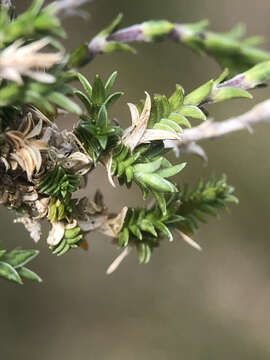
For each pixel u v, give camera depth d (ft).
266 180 3.24
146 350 3.30
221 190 1.01
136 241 0.99
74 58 1.02
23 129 0.91
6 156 0.91
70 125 1.80
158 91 3.09
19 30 0.86
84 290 3.28
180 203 0.99
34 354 3.13
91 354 3.23
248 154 3.25
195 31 1.05
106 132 0.92
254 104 3.14
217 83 0.95
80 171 0.94
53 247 0.95
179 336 3.34
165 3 3.06
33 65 0.85
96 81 0.92
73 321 3.25
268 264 3.37
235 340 3.36
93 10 2.97
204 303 3.39
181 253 3.42
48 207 0.94
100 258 3.31
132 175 0.93
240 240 3.37
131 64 3.08
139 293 3.37
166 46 3.10
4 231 2.85
